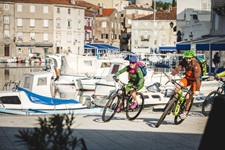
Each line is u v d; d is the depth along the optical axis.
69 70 40.12
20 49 114.00
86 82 35.88
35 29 114.69
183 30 71.38
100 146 10.01
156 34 129.25
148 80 28.94
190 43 50.47
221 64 51.56
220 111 4.99
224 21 53.69
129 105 13.72
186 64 12.36
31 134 5.82
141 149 9.78
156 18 128.88
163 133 11.76
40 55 115.06
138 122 13.69
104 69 41.38
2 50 112.44
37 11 114.56
